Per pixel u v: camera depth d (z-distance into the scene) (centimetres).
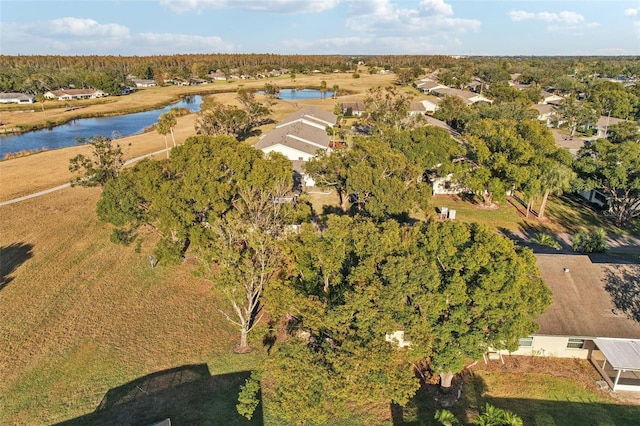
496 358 2742
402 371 2031
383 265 2211
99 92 16162
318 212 4888
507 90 11525
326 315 2052
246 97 10144
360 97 14225
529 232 4478
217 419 2275
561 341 2723
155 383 2505
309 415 1942
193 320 3066
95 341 2831
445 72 19350
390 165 3875
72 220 4781
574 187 4650
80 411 2312
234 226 2784
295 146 6309
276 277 2967
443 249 2216
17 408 2323
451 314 2141
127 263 3844
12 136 9538
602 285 2825
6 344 2784
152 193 3180
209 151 3559
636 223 4706
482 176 4622
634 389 2480
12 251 4056
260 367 2355
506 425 2006
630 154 4431
